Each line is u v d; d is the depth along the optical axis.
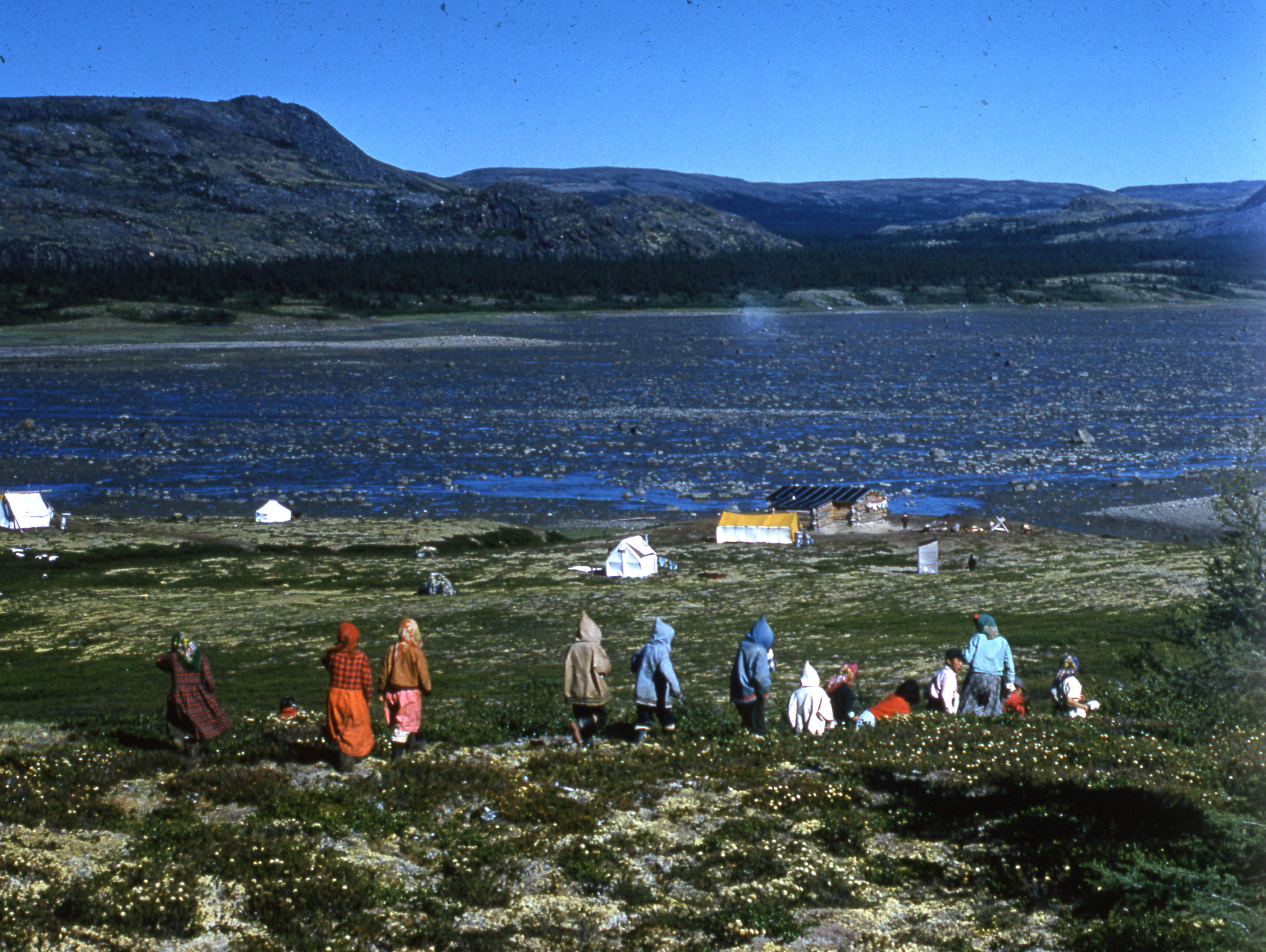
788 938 9.82
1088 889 10.35
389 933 9.81
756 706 17.36
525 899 10.74
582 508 79.88
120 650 40.47
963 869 11.27
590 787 14.20
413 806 13.20
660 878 11.33
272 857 11.25
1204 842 10.48
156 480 88.75
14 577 57.47
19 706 27.56
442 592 53.34
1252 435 102.25
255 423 120.00
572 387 155.00
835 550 65.06
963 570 58.78
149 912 9.78
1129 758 14.75
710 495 83.06
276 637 42.62
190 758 15.45
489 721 18.58
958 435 109.50
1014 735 16.72
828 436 109.75
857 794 13.60
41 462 96.12
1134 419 117.88
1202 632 22.17
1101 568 57.94
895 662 33.19
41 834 11.94
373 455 100.38
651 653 17.22
